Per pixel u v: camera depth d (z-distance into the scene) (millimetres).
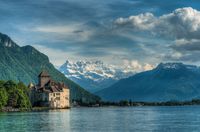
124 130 173875
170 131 172125
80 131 167250
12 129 172250
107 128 182250
